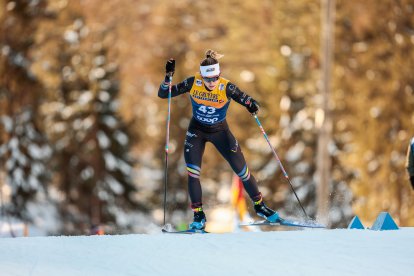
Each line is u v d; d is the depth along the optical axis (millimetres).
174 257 19188
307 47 105562
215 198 98750
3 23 101562
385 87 103188
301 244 20844
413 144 32031
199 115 24109
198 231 24484
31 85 99375
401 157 100875
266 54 104812
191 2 108750
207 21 107875
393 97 103125
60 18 103062
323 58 79375
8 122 98688
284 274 17578
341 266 18344
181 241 21141
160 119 104188
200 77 23734
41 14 102938
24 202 96188
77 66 100188
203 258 19109
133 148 100750
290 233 22484
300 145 99688
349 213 82125
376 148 99750
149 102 105938
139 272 17609
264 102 102188
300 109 101875
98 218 97688
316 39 105875
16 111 98750
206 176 100938
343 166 98188
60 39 101438
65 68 100250
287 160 99062
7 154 97938
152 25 106938
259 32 106500
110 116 99625
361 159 98312
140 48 106312
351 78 103000
